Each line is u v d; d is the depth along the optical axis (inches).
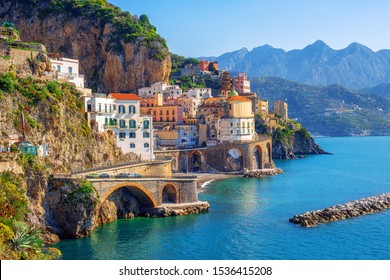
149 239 4170.8
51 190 4298.7
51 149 4985.2
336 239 4202.8
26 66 5428.2
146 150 6515.8
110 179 4616.1
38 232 3617.1
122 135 6309.1
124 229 4493.1
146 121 6515.8
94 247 3917.3
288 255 3772.1
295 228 4571.9
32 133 4744.1
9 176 3939.5
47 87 5187.0
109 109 6146.7
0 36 6063.0
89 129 5738.2
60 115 5152.6
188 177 5369.1
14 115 4611.2
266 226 4648.1
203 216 5059.1
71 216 4178.2
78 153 5418.3
